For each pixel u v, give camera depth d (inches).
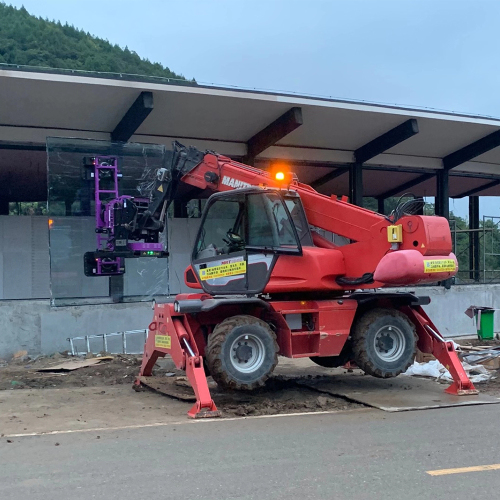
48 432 289.7
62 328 588.7
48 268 708.7
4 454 249.6
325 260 383.6
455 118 718.5
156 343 399.5
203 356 390.0
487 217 956.6
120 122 624.4
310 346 384.5
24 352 569.9
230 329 353.7
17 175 853.8
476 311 679.7
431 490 206.1
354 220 390.3
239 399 382.3
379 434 283.4
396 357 395.5
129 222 429.4
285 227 377.7
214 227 414.3
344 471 226.1
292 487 208.1
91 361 538.0
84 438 277.1
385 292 415.5
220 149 712.4
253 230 379.2
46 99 572.7
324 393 399.2
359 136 742.5
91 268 442.3
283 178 400.8
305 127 703.7
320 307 383.2
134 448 258.4
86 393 404.5
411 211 392.2
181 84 579.8
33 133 628.1
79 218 586.2
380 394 386.0
